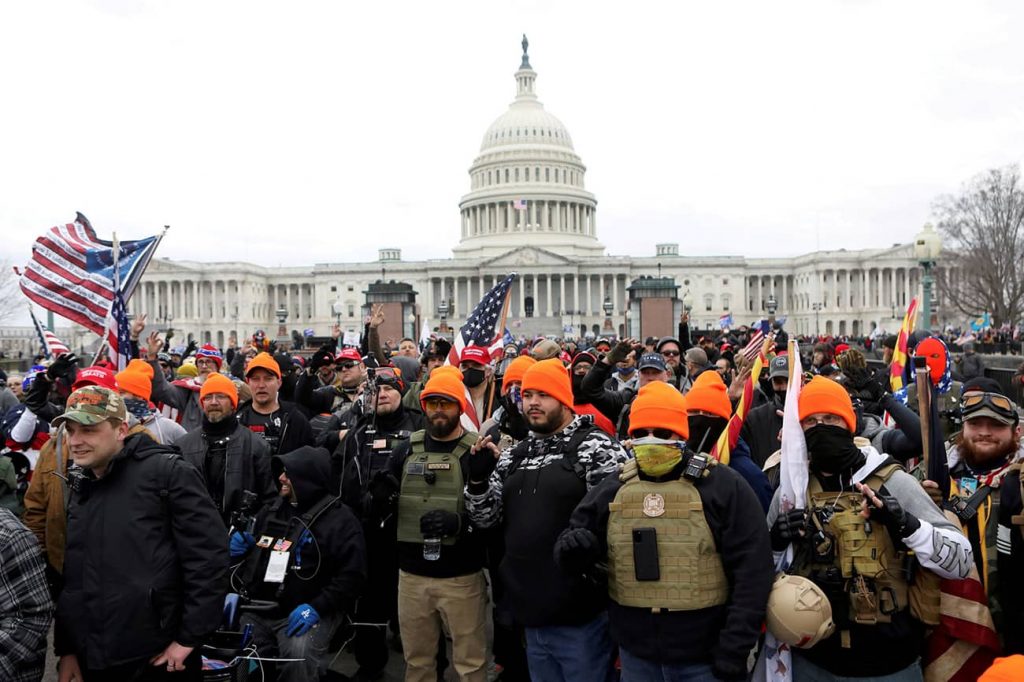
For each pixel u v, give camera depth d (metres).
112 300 14.57
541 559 7.75
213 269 157.88
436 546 8.59
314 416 14.78
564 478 7.85
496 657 9.77
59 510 8.93
